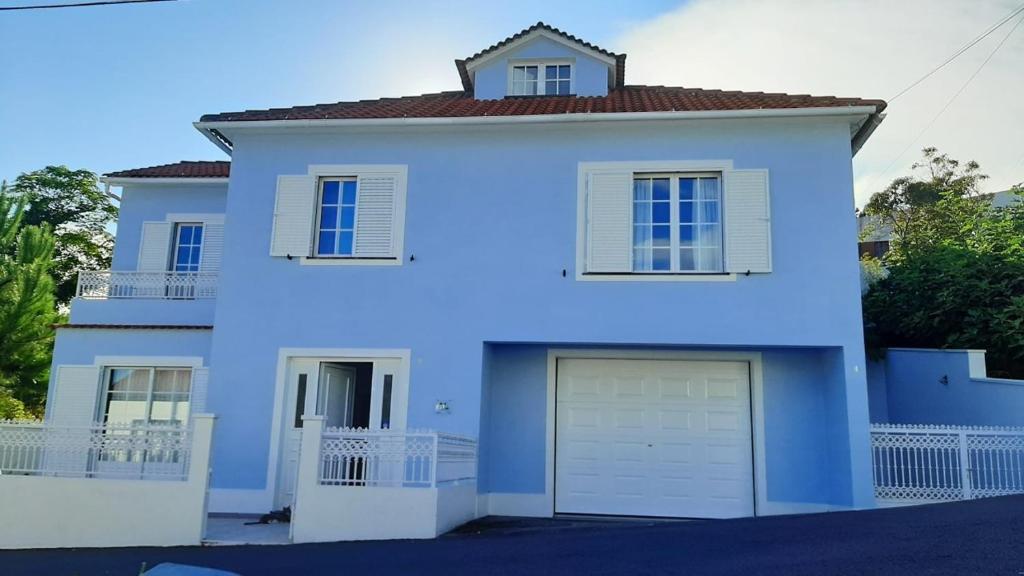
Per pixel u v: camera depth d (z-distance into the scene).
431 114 12.89
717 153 12.25
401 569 7.45
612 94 15.73
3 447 10.01
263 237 12.80
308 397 12.38
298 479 9.62
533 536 9.30
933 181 31.80
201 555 8.63
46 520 9.68
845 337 11.55
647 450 12.77
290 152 13.05
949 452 11.08
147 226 16.34
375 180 12.84
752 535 8.30
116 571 7.96
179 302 14.58
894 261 21.34
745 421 12.66
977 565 6.25
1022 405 11.26
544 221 12.41
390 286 12.46
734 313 11.79
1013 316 13.66
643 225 12.38
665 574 6.64
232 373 12.38
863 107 11.79
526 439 12.81
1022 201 20.62
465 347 12.17
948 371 13.37
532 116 12.27
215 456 12.12
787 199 12.01
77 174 36.50
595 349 12.97
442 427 12.00
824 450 12.22
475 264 12.39
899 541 7.34
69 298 33.56
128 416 13.92
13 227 22.97
